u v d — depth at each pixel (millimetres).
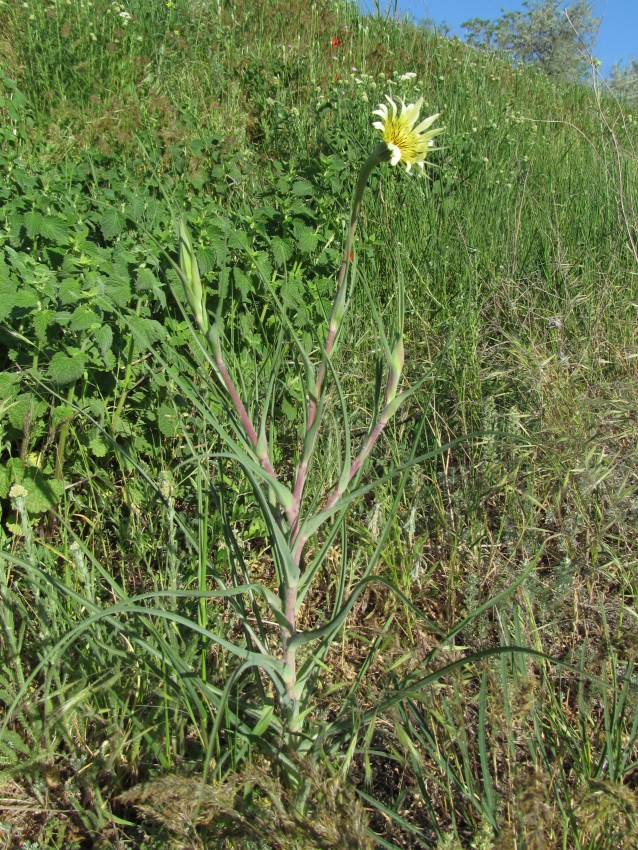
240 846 1533
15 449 2783
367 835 1431
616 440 2832
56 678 1733
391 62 7906
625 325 3775
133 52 6730
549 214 4926
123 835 1751
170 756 1757
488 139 6172
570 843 1696
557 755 1738
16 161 4035
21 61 6305
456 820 1872
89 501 2693
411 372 3412
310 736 1727
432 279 4184
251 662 1523
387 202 4410
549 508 2691
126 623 2021
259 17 8430
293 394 2928
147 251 2842
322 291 3379
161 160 4559
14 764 1717
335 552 2656
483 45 9914
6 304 2568
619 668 2223
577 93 9195
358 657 2334
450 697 1913
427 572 2617
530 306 3828
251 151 5391
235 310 3189
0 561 1855
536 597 2373
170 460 2904
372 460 2973
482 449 2908
